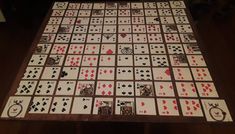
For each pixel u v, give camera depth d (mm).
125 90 1475
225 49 2689
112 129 1904
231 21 3123
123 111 1363
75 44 1823
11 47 2766
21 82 1534
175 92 1459
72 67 1633
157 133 1873
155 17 2090
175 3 2270
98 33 1924
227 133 1860
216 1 3240
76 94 1458
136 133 1870
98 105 1395
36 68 1629
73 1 2361
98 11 2184
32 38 2895
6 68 2492
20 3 3121
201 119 1323
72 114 1354
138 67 1620
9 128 1925
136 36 1885
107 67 1626
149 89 1478
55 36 1904
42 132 1894
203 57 1690
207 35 2906
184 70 1594
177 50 1750
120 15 2125
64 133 1875
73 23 2043
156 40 1843
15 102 1421
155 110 1366
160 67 1617
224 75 2373
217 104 1392
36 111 1374
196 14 3080
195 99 1418
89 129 1904
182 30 1941
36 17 3148
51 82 1533
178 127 1916
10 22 3150
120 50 1757
